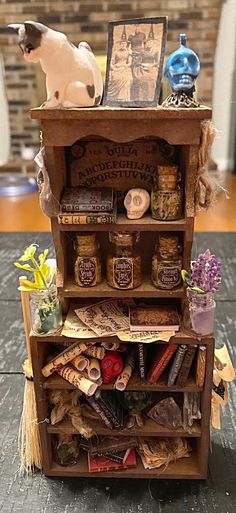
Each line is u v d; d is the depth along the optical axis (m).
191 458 0.18
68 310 0.17
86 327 0.16
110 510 0.16
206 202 0.15
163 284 0.16
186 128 0.14
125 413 0.18
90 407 0.18
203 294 0.15
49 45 0.13
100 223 0.15
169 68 0.14
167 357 0.16
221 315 0.28
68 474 0.17
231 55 0.56
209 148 0.15
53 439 0.18
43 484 0.17
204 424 0.17
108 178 0.17
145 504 0.16
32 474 0.18
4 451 0.18
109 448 0.17
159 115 0.14
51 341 0.16
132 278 0.16
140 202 0.15
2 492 0.17
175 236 0.16
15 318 0.28
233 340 0.25
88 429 0.17
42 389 0.17
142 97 0.15
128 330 0.16
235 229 0.40
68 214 0.15
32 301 0.16
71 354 0.16
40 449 0.17
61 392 0.17
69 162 0.16
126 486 0.17
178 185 0.15
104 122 0.14
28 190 0.54
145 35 0.15
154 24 0.15
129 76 0.15
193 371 0.17
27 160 0.60
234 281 0.32
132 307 0.17
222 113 0.58
